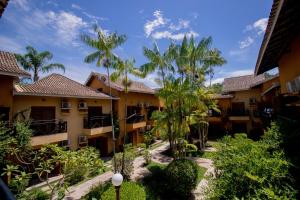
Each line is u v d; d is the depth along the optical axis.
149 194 9.90
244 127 25.69
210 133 28.20
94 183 12.06
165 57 13.82
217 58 18.47
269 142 4.68
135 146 22.05
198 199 9.77
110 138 19.89
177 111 13.37
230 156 3.96
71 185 11.39
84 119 16.83
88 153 7.65
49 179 12.55
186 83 12.84
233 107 26.34
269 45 5.21
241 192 2.76
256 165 2.98
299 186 2.62
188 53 15.27
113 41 12.19
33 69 21.78
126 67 13.45
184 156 13.96
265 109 17.53
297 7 3.30
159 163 16.19
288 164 2.91
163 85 13.93
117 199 6.18
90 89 18.86
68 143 14.97
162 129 14.58
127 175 12.37
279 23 3.79
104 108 19.47
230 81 28.62
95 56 12.32
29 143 9.81
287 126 5.43
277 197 2.25
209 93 19.31
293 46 5.14
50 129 13.76
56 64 22.66
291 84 5.46
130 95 22.47
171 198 10.26
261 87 21.50
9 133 9.02
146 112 25.58
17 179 6.14
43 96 13.74
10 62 11.38
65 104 15.20
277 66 7.69
